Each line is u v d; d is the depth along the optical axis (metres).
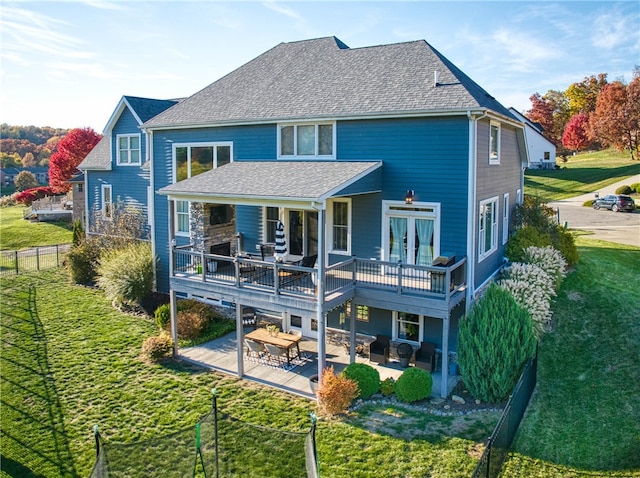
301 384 14.10
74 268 25.17
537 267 17.64
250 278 15.54
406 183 15.43
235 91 20.52
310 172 15.55
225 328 18.42
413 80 16.27
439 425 11.69
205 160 19.89
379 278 15.67
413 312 13.75
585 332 16.16
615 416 11.88
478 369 12.57
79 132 52.66
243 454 10.54
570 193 48.78
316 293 13.84
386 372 14.77
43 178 112.12
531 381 12.82
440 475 9.77
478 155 14.95
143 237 26.11
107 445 10.50
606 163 63.03
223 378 14.53
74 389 13.87
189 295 21.11
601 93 66.69
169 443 10.91
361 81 17.38
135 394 13.55
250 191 14.58
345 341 16.84
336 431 11.56
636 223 34.41
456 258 14.90
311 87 18.30
